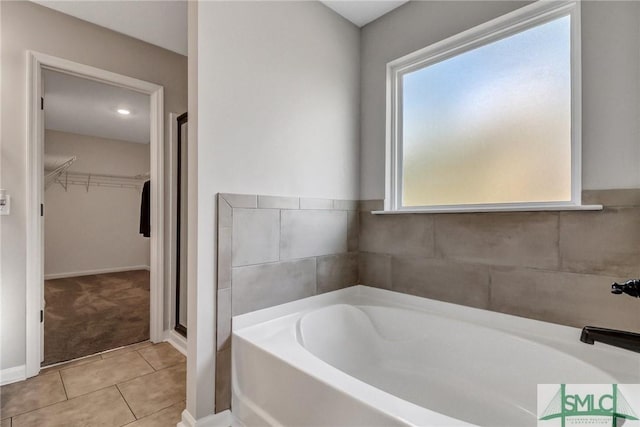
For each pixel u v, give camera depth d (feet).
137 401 5.76
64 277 16.70
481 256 5.73
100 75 7.57
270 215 5.83
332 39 7.06
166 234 8.61
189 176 5.10
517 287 5.31
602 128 4.55
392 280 7.02
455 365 5.51
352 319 6.44
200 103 4.95
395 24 7.06
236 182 5.35
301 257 6.36
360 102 7.72
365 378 5.83
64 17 7.05
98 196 18.06
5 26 6.34
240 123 5.43
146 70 8.32
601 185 4.55
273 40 5.94
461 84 6.31
